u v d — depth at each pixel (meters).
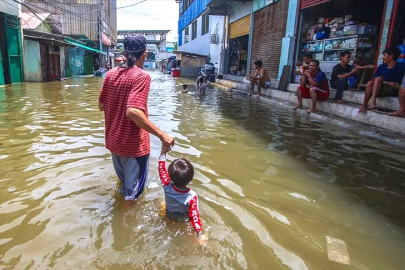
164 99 10.70
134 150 2.96
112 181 3.49
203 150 4.71
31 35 17.20
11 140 4.96
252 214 2.87
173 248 2.35
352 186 3.55
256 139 5.45
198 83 14.39
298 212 2.94
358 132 6.05
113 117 2.98
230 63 19.41
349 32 8.44
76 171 3.73
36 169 3.76
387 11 6.76
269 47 12.87
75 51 26.52
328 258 2.29
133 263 2.16
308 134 5.90
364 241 2.51
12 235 2.44
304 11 10.45
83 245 2.35
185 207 2.75
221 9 18.64
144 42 2.95
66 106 8.53
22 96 10.40
